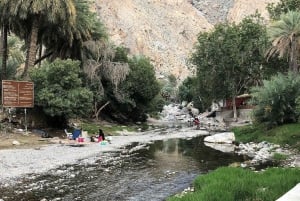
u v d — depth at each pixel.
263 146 30.23
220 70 67.19
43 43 49.25
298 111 30.92
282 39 44.59
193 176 18.91
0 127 33.78
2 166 20.23
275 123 34.16
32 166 20.66
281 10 59.19
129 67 59.56
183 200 12.14
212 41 67.31
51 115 37.16
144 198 14.43
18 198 13.98
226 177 15.30
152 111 74.75
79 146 30.55
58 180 17.38
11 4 39.25
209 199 11.99
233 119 70.06
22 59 61.69
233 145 33.75
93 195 14.74
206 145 33.78
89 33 50.59
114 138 38.94
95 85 52.53
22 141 30.81
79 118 50.97
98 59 52.53
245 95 75.50
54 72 37.06
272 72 61.47
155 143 35.12
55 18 41.28
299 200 8.38
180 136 43.22
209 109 104.88
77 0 46.72
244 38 65.50
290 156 24.48
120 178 18.17
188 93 126.12
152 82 65.06
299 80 33.72
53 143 31.69
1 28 43.69
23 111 38.25
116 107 61.31
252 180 14.45
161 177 18.58
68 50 50.16
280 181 14.05
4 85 33.66
